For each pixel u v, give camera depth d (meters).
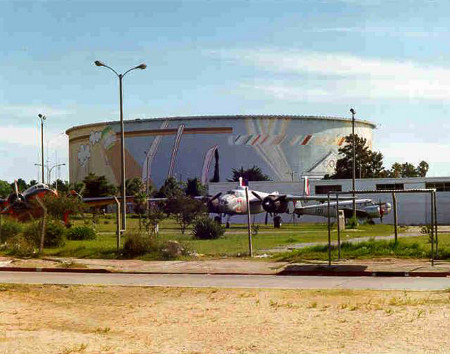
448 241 33.62
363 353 8.81
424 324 10.90
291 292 15.64
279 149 178.25
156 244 26.31
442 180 80.81
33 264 23.75
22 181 147.88
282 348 9.28
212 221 40.41
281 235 44.06
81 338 10.12
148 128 181.50
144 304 14.07
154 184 179.25
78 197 47.69
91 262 24.38
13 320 11.98
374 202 74.50
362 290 15.80
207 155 176.38
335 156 186.38
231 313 12.65
